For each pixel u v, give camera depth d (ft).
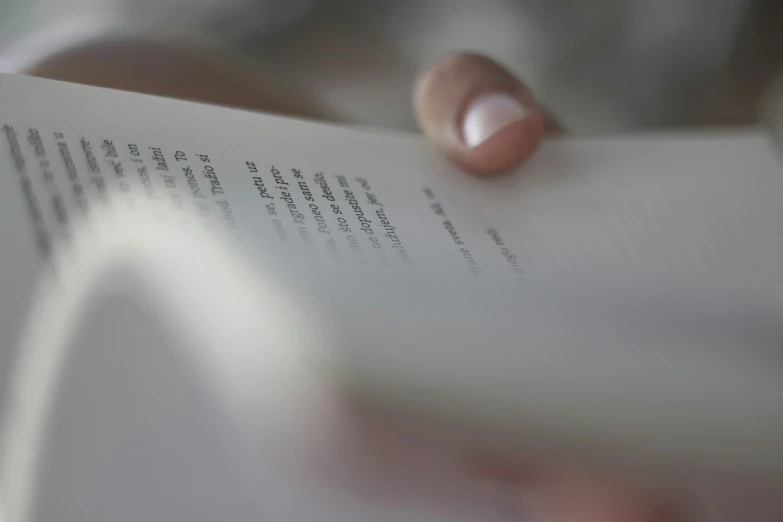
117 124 1.16
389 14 2.33
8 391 1.05
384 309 1.10
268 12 2.31
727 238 1.23
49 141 1.13
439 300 1.12
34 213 1.09
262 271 1.10
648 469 1.08
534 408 1.08
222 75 1.43
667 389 1.10
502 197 1.22
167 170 1.14
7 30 2.10
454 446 1.06
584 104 2.16
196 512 1.03
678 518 1.07
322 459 1.05
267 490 1.04
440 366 1.08
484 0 2.32
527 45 2.25
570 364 1.10
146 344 1.06
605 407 1.09
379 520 1.05
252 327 1.08
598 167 1.26
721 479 1.08
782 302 1.19
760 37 2.21
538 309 1.13
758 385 1.11
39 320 1.06
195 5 2.26
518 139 1.23
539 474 1.06
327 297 1.10
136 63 1.40
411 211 1.19
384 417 1.06
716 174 1.27
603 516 1.07
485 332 1.11
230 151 1.17
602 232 1.22
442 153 1.24
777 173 1.28
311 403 1.06
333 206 1.17
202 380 1.06
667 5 2.22
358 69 2.26
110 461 1.04
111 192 1.12
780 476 1.09
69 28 1.44
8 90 1.14
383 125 2.11
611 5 2.25
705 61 2.21
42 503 1.03
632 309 1.16
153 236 1.10
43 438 1.04
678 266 1.20
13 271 1.07
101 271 1.08
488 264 1.16
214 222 1.12
